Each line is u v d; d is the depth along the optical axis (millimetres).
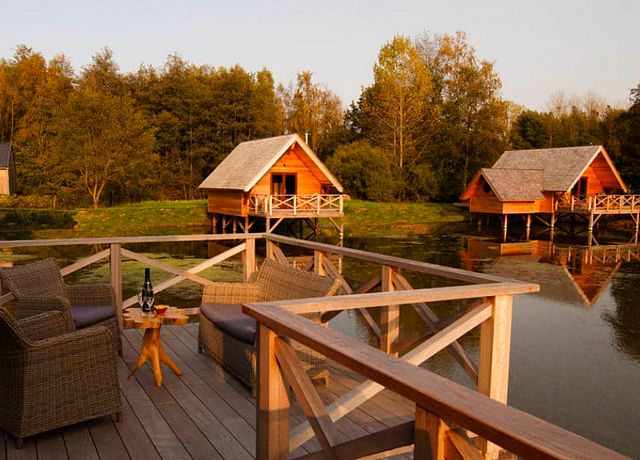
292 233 26375
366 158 35406
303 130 44344
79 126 29484
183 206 29062
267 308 2297
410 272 15242
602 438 5484
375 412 3527
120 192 34562
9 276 4180
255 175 22484
